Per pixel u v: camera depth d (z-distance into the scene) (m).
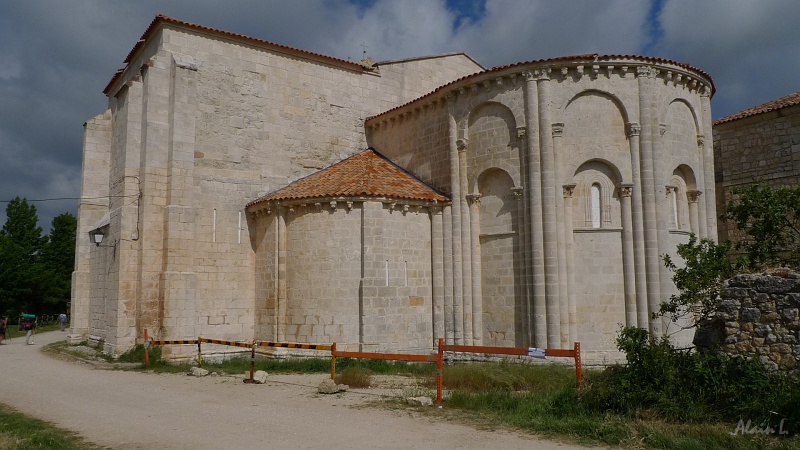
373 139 28.66
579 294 20.36
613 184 20.91
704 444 8.96
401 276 22.41
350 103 28.34
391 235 22.30
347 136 28.06
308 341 21.83
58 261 64.75
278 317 22.56
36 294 59.91
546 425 10.61
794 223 15.70
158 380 17.27
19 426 10.97
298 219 22.64
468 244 22.62
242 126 24.97
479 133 22.64
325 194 21.95
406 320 22.33
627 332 12.10
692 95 22.70
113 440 10.13
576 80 20.92
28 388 16.03
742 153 28.42
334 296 21.70
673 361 11.37
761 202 15.20
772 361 10.28
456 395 13.06
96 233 24.81
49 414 12.48
